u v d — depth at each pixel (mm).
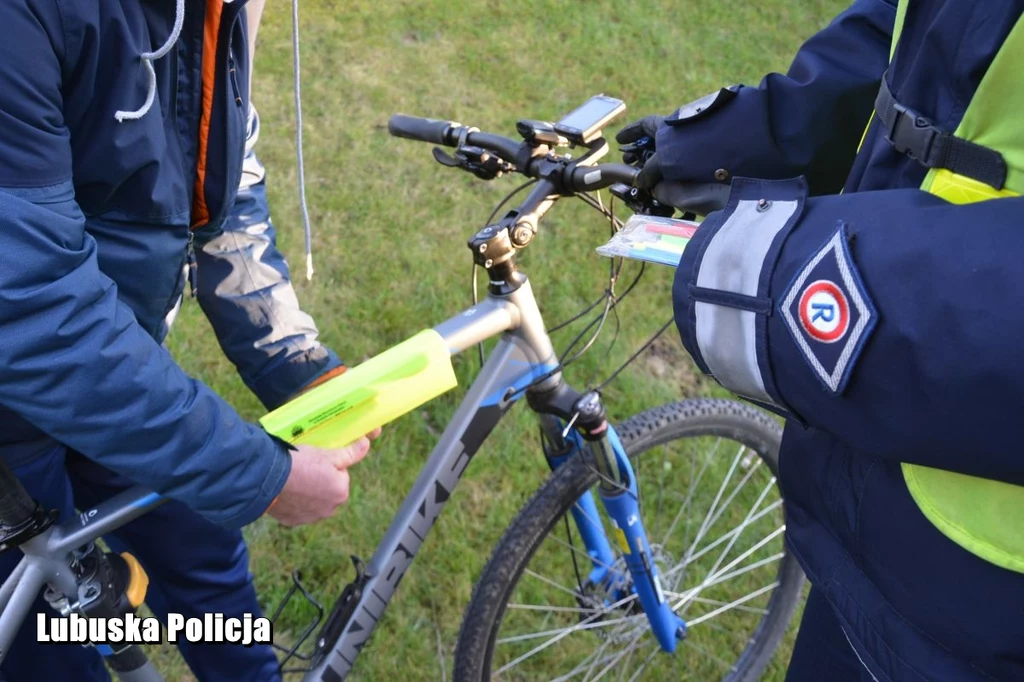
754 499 2311
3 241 794
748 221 901
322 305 2729
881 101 906
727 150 1166
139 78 913
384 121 3486
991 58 741
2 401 868
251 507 1076
